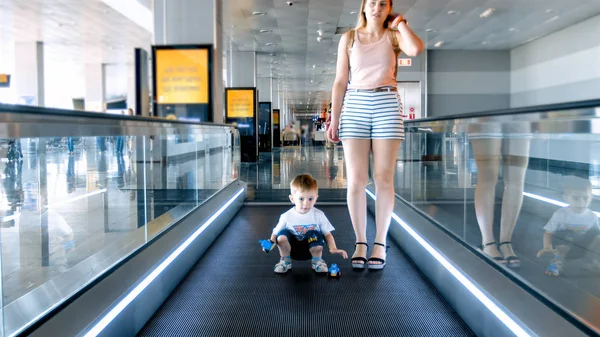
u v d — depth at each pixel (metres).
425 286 2.78
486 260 2.39
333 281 2.89
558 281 2.24
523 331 1.62
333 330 2.15
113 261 2.30
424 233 3.16
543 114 2.05
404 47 2.99
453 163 3.84
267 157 18.45
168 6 8.70
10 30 15.43
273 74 24.03
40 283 2.43
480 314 2.03
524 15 12.20
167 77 8.47
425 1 10.97
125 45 17.91
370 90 3.04
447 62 16.58
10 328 1.51
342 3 11.09
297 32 14.38
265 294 2.65
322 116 46.75
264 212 5.52
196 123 4.29
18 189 3.00
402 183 4.93
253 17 12.55
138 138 3.56
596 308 1.72
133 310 2.08
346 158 3.17
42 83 17.36
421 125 4.14
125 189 4.68
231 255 3.53
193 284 2.84
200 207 4.11
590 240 3.22
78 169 4.44
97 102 22.88
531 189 4.28
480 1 10.89
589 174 4.36
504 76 16.58
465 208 3.32
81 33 15.76
